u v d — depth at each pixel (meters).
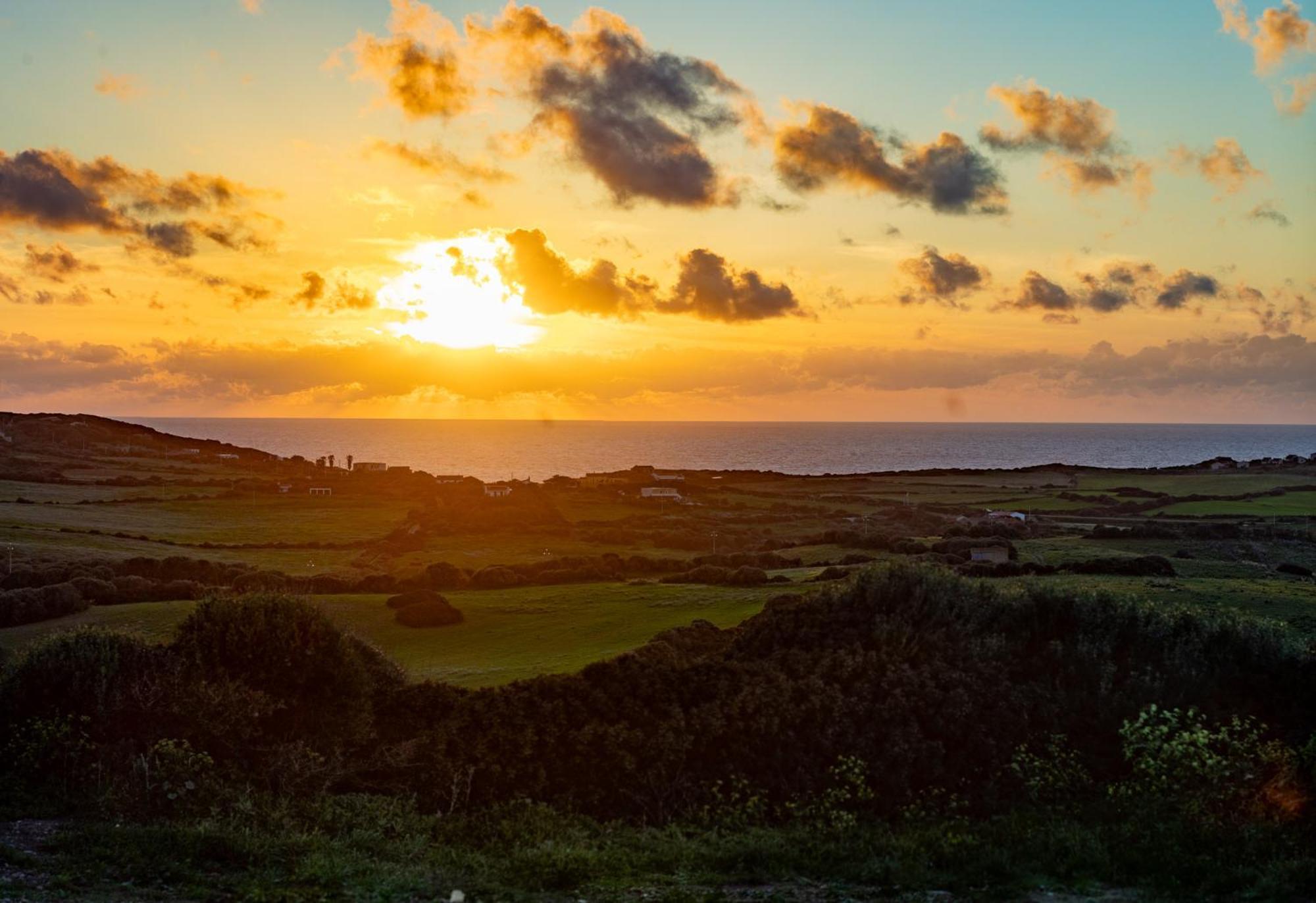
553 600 56.00
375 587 68.31
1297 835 14.33
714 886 12.88
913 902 12.05
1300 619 34.34
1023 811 17.53
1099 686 21.86
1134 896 12.07
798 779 19.91
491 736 20.75
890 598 24.97
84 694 18.53
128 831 13.72
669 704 21.91
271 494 155.88
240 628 21.08
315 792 17.64
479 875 13.04
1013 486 167.88
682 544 105.62
